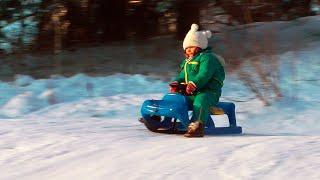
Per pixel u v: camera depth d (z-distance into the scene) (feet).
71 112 40.98
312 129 37.01
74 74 59.06
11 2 69.56
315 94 46.29
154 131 27.58
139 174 19.80
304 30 71.15
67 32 74.69
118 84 51.96
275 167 20.07
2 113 41.96
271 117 39.75
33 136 26.25
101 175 19.90
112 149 23.21
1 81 55.93
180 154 21.98
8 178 20.17
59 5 68.33
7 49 73.41
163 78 55.36
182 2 69.67
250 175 19.29
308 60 56.80
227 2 67.92
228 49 60.85
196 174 19.57
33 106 44.27
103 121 33.81
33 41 73.56
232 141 24.29
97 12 74.90
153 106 26.84
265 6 73.56
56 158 22.33
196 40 27.14
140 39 78.18
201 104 26.22
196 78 26.30
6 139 25.79
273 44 57.26
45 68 63.10
